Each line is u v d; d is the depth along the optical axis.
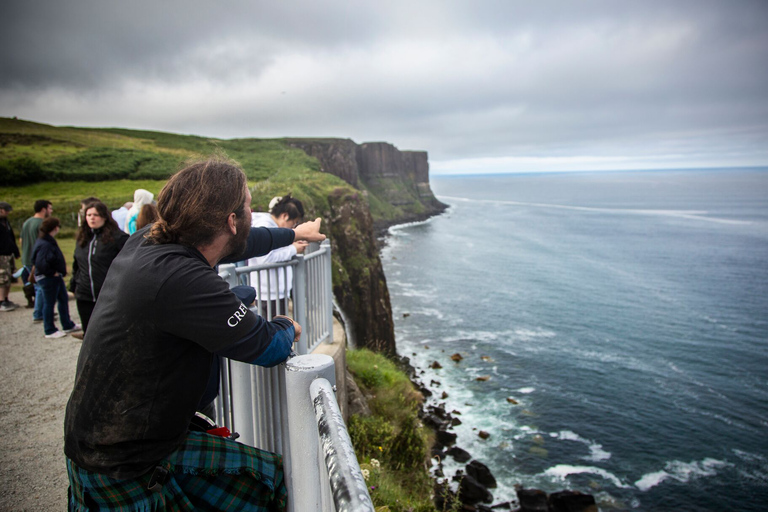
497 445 23.06
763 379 32.50
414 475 7.97
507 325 45.03
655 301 54.59
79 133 110.25
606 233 124.38
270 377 2.55
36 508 3.48
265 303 4.46
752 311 50.31
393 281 66.06
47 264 7.53
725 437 24.72
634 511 18.84
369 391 9.69
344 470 1.12
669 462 22.28
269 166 95.19
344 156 149.62
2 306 9.66
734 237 114.94
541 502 17.94
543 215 182.50
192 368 1.56
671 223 149.12
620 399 28.88
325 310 6.22
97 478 1.52
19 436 4.61
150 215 4.98
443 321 46.59
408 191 190.00
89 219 5.51
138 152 87.31
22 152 76.38
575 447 23.23
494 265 78.12
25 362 6.68
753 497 19.92
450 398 28.58
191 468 1.65
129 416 1.48
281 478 1.92
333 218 52.12
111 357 1.47
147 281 1.45
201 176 1.65
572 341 40.19
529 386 30.52
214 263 1.83
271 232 2.47
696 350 38.22
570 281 65.81
